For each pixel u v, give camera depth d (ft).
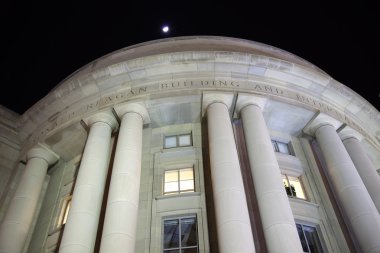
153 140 83.76
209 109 79.77
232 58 85.30
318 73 89.56
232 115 83.61
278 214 61.05
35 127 95.91
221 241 57.52
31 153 89.35
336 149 80.38
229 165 67.10
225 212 60.18
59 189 85.66
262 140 73.20
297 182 80.94
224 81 85.05
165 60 85.10
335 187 76.69
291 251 56.39
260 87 85.30
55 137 88.17
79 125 85.56
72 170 88.28
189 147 80.53
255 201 68.80
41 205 86.48
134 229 62.08
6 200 85.35
